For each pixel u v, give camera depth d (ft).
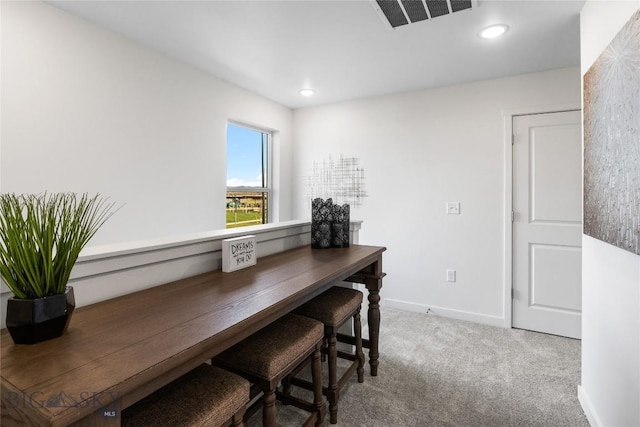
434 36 7.39
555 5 6.15
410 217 11.36
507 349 8.63
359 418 5.98
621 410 4.65
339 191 12.53
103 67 7.06
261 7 6.28
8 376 2.28
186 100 8.96
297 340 4.69
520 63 8.90
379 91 11.23
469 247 10.53
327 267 5.49
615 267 4.80
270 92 11.32
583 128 5.83
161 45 7.86
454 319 10.68
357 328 6.90
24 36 5.87
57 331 2.86
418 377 7.29
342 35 7.38
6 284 2.91
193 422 3.04
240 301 3.84
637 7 3.94
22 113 5.87
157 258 4.43
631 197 3.92
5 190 5.68
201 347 2.83
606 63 4.61
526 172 9.76
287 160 13.20
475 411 6.16
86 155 6.81
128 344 2.77
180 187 8.85
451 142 10.68
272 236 6.67
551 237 9.52
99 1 6.10
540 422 5.87
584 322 6.18
